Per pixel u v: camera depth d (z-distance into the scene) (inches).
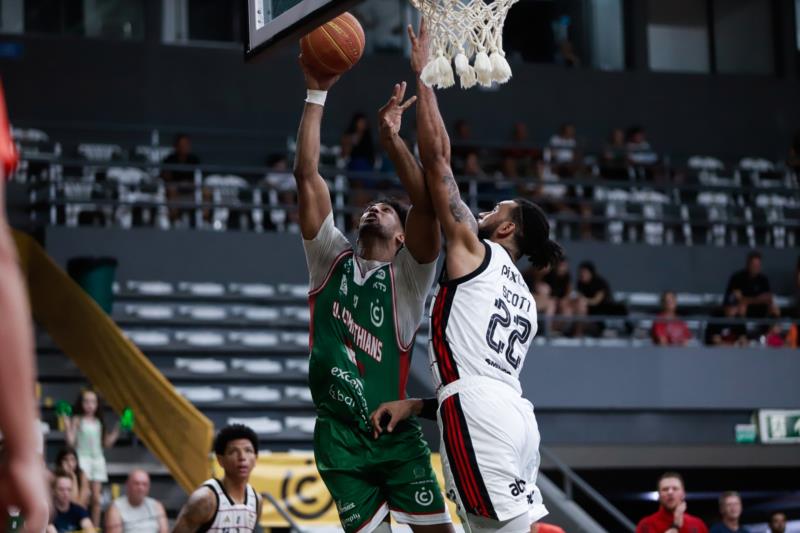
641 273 629.0
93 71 671.8
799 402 528.4
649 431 511.2
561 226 639.8
